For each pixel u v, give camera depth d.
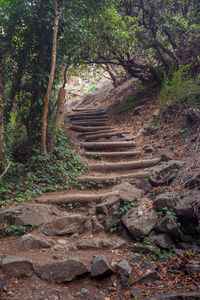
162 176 5.00
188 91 7.43
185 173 4.68
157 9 8.78
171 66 9.09
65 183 5.63
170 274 3.31
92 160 6.79
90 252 3.72
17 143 7.28
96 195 5.00
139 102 10.05
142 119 8.72
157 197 4.33
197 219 3.99
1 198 4.93
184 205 4.06
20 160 6.68
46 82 6.49
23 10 6.05
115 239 4.03
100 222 4.44
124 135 8.05
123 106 10.52
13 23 6.25
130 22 8.88
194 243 3.85
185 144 6.13
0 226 4.13
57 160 6.05
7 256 3.31
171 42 8.86
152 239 3.85
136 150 7.12
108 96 13.64
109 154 6.90
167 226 3.86
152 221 4.05
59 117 6.55
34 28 6.46
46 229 4.16
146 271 3.32
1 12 6.04
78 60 9.83
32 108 6.74
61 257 3.53
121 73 14.05
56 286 3.12
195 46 8.02
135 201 4.57
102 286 3.20
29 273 3.19
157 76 9.72
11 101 6.71
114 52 9.52
